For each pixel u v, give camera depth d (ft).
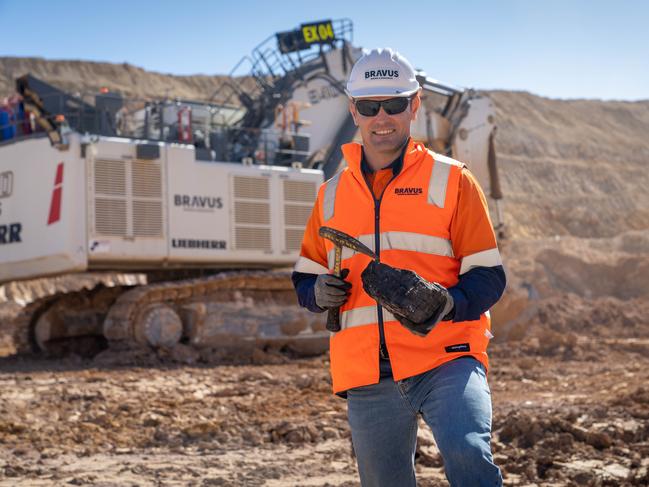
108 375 51.13
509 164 379.96
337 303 13.00
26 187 59.47
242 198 63.57
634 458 25.68
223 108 68.64
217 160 65.00
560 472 24.40
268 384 47.32
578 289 180.65
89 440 31.65
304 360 63.41
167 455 29.27
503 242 74.38
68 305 65.51
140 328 60.08
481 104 73.87
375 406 13.05
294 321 64.80
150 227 59.47
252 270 66.74
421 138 72.49
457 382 12.21
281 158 68.54
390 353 12.77
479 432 11.76
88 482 24.73
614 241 234.79
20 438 31.94
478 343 12.86
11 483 24.66
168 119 63.87
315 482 24.61
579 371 54.80
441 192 13.16
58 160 57.93
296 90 71.10
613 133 459.32
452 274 13.25
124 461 28.07
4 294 137.49
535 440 28.27
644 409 33.37
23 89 59.98
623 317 104.78
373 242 13.35
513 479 24.21
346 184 13.78
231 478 25.05
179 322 61.31
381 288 12.00
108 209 58.13
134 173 59.21
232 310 63.05
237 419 35.45
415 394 12.73
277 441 31.65
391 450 13.11
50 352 64.95
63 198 57.36
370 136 13.60
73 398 41.09
